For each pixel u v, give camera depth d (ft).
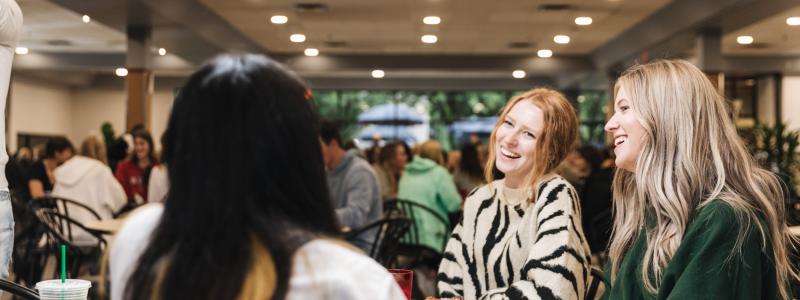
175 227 2.89
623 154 5.44
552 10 33.09
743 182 5.07
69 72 61.36
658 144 5.24
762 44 42.37
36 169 26.35
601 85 56.70
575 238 6.18
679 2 31.48
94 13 30.94
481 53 46.19
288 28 38.60
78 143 64.85
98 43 45.47
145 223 3.28
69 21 38.37
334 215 3.01
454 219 21.59
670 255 5.01
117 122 64.80
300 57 46.96
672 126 5.20
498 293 6.33
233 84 2.88
